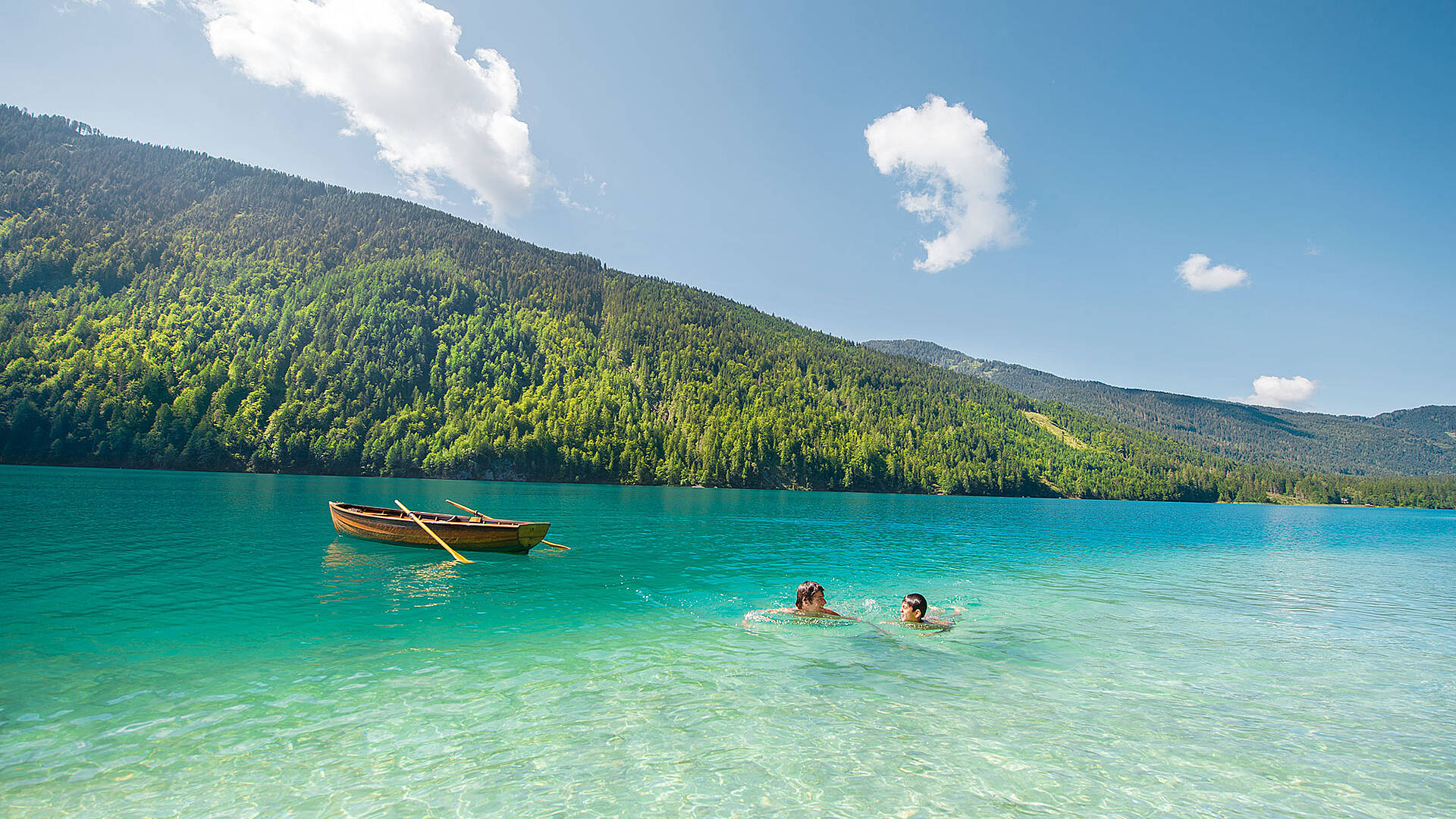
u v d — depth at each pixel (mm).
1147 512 106688
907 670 11242
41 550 21406
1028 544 38375
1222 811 6652
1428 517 125938
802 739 8203
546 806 6418
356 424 140250
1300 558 34969
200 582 17031
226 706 8812
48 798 6336
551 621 14258
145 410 121938
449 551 22516
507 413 153625
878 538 38906
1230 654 12984
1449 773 7652
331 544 25078
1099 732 8703
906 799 6762
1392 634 15359
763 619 15000
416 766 7211
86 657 10633
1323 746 8391
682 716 8859
